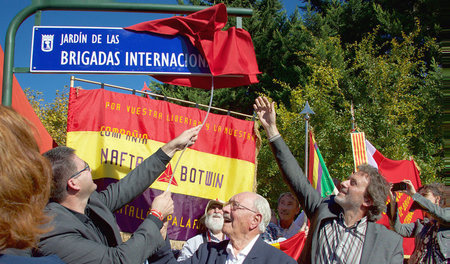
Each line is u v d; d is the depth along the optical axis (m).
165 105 4.20
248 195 2.72
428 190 4.32
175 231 4.06
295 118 12.41
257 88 19.48
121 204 2.76
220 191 4.35
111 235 2.41
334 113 12.50
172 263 2.65
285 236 4.69
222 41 3.46
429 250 3.88
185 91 18.88
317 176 4.72
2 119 1.07
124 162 3.90
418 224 4.21
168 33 3.33
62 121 17.84
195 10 3.24
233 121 4.50
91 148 3.80
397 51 13.74
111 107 3.92
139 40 3.31
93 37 3.23
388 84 13.12
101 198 2.68
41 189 1.10
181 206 4.12
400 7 19.53
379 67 13.05
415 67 14.04
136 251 2.18
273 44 19.69
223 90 18.86
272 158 13.02
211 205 4.09
